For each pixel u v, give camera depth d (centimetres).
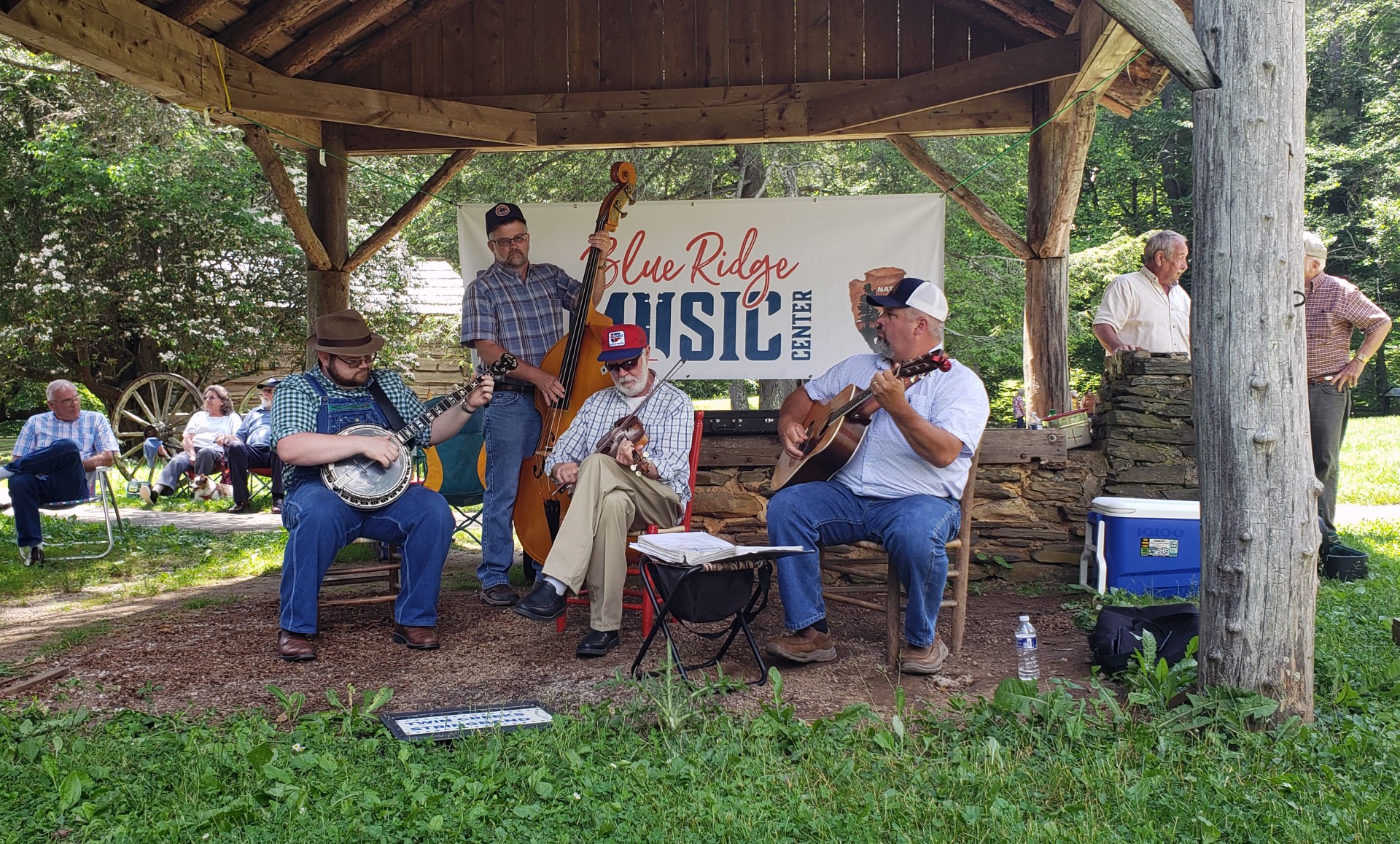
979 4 659
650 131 690
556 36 699
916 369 418
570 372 526
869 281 662
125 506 1142
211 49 590
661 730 338
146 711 374
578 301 535
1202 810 274
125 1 516
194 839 264
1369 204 2128
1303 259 331
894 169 1552
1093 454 592
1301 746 315
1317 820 268
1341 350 601
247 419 1090
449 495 642
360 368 482
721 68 691
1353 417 2381
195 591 620
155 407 1490
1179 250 608
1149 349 614
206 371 1580
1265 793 284
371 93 634
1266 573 329
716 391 2056
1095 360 2328
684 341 671
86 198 1438
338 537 452
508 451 536
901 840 261
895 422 402
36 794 294
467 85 704
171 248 1513
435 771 307
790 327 666
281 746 326
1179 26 325
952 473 427
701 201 667
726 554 381
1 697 385
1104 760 303
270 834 266
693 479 472
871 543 593
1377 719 338
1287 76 324
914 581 405
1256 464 329
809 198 663
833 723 341
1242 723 322
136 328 1557
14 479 742
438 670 424
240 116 622
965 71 600
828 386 461
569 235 674
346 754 321
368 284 1534
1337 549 584
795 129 679
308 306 723
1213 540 338
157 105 1500
